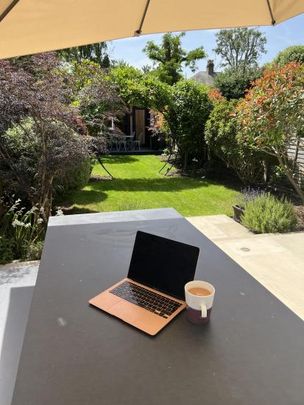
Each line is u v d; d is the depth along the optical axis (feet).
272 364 3.13
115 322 3.74
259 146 15.53
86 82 23.57
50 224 7.30
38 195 13.58
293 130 14.46
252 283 4.68
